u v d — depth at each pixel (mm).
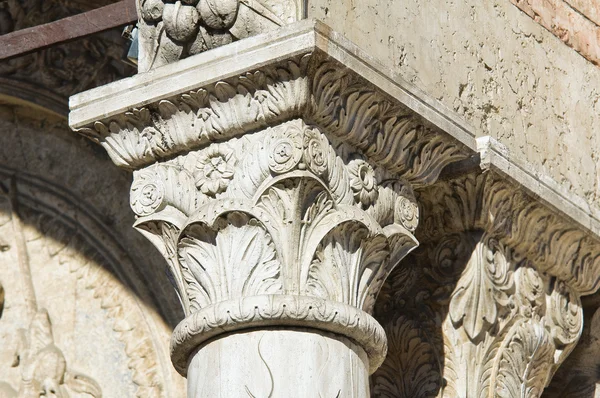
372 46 15469
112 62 20469
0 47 17688
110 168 20906
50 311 20828
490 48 17531
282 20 14695
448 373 16750
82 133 15336
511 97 17656
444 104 16281
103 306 20547
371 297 15125
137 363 20141
